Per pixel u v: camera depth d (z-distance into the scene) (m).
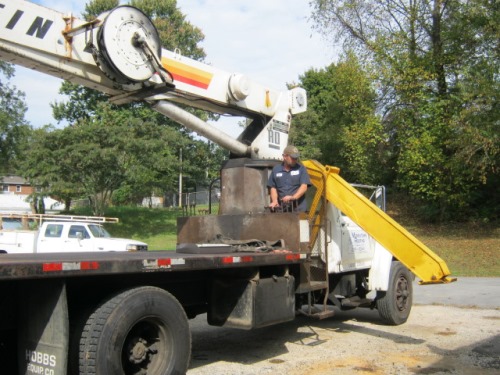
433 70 21.62
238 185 6.89
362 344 6.80
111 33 5.04
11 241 15.58
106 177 26.14
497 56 19.52
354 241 7.69
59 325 3.64
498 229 21.83
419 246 6.11
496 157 19.64
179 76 6.18
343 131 26.02
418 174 21.67
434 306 10.10
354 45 23.84
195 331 7.72
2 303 3.93
